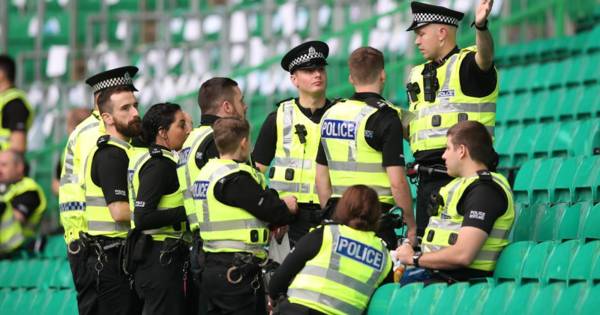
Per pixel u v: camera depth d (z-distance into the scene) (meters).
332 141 30.09
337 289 27.34
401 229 33.28
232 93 31.27
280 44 57.50
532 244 27.31
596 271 25.58
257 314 29.72
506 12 57.25
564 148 42.00
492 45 29.88
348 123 29.86
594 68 48.84
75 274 33.19
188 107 54.81
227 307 29.52
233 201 29.27
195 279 30.64
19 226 47.06
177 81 56.94
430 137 30.98
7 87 47.66
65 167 33.59
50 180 56.00
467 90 30.72
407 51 55.69
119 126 32.44
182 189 31.06
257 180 29.58
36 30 65.81
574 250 26.44
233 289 29.38
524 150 43.25
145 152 31.38
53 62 61.19
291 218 29.95
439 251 27.25
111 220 32.38
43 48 65.06
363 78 30.39
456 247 26.98
